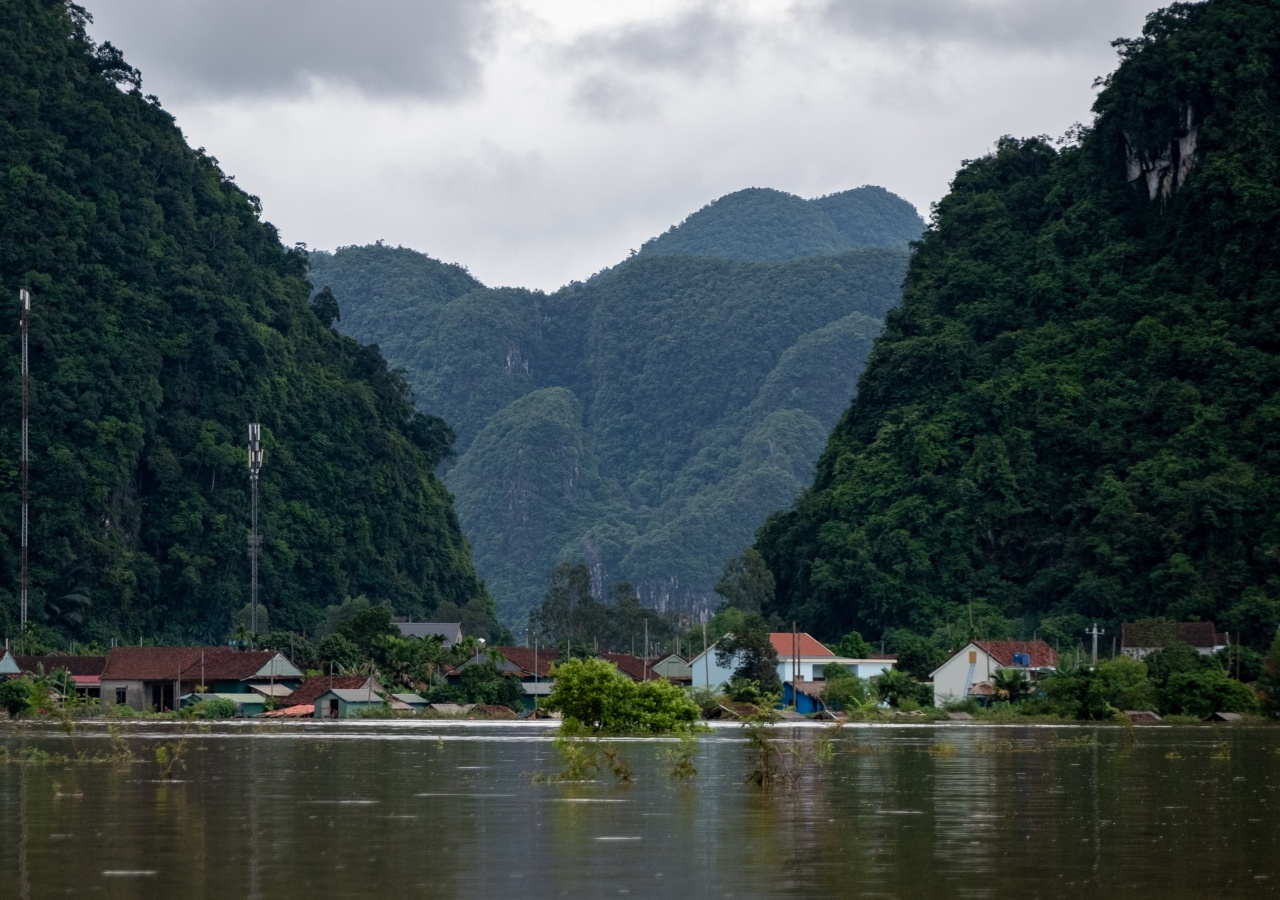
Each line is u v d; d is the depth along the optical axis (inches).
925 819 2044.8
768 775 2554.1
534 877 1565.0
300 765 3043.8
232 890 1488.7
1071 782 2657.5
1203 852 1752.0
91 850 1734.7
